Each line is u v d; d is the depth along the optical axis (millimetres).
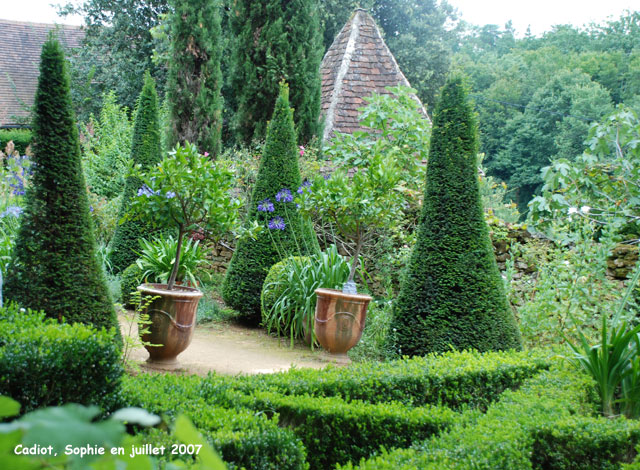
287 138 8672
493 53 46500
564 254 6555
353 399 3967
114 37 19609
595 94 31250
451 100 6199
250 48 12430
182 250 8328
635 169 7168
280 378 4180
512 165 33562
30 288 4488
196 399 3455
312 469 3541
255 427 3029
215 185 5449
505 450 3043
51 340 3090
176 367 5539
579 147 30641
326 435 3576
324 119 12234
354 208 6285
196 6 12180
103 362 3141
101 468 520
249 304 8188
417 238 6227
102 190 13211
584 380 4355
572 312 6305
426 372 4359
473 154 6141
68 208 4676
